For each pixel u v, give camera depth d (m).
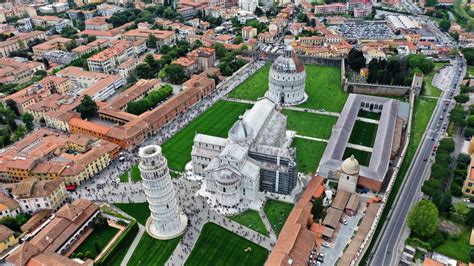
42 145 198.50
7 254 138.38
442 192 153.12
